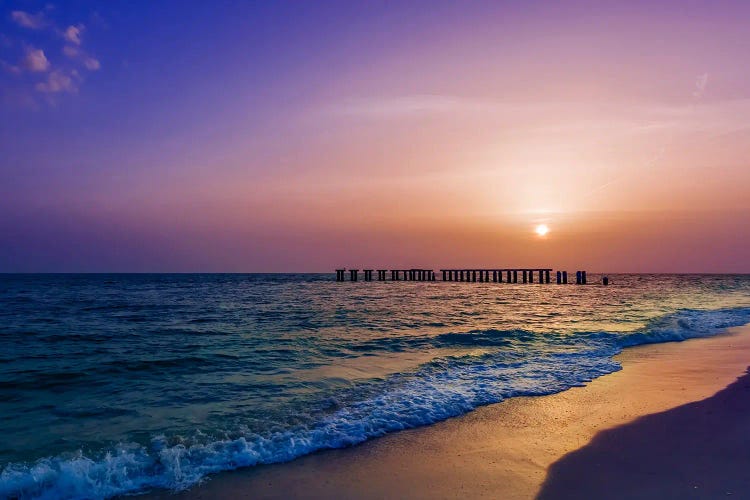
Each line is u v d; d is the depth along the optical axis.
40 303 33.69
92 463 6.31
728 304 33.16
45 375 11.30
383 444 7.17
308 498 5.54
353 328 19.42
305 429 7.63
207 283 79.69
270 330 18.80
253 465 6.46
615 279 107.62
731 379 10.66
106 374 11.43
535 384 10.46
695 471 5.89
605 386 10.29
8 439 7.30
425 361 12.92
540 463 6.37
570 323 21.34
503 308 29.67
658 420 7.89
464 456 6.69
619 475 5.88
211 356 13.43
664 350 14.78
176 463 6.36
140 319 23.05
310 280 100.62
